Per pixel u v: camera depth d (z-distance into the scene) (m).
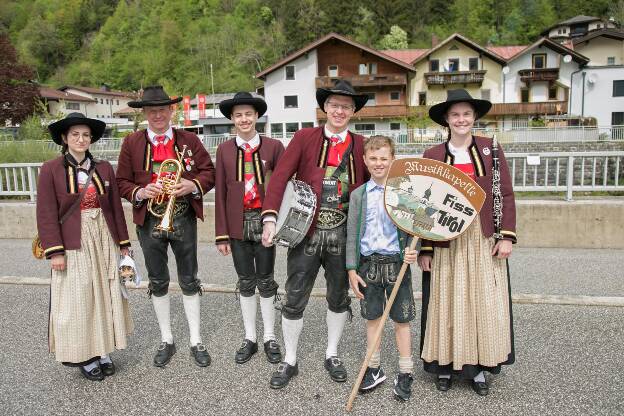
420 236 3.20
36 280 6.05
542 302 5.00
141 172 3.83
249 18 100.56
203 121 45.38
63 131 3.58
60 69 107.69
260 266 3.99
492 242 3.30
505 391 3.41
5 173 9.77
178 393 3.48
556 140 28.70
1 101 39.97
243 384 3.60
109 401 3.38
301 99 40.31
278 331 4.60
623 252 7.14
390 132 33.53
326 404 3.31
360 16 81.88
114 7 121.50
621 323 4.46
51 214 3.44
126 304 3.83
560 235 7.52
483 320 3.24
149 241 3.82
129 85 96.62
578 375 3.58
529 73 39.56
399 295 3.34
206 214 8.32
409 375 3.38
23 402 3.37
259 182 3.91
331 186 3.44
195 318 4.03
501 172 3.30
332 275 3.54
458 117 3.27
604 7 75.81
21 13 122.56
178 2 109.75
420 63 41.50
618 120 39.09
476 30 81.00
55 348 3.50
